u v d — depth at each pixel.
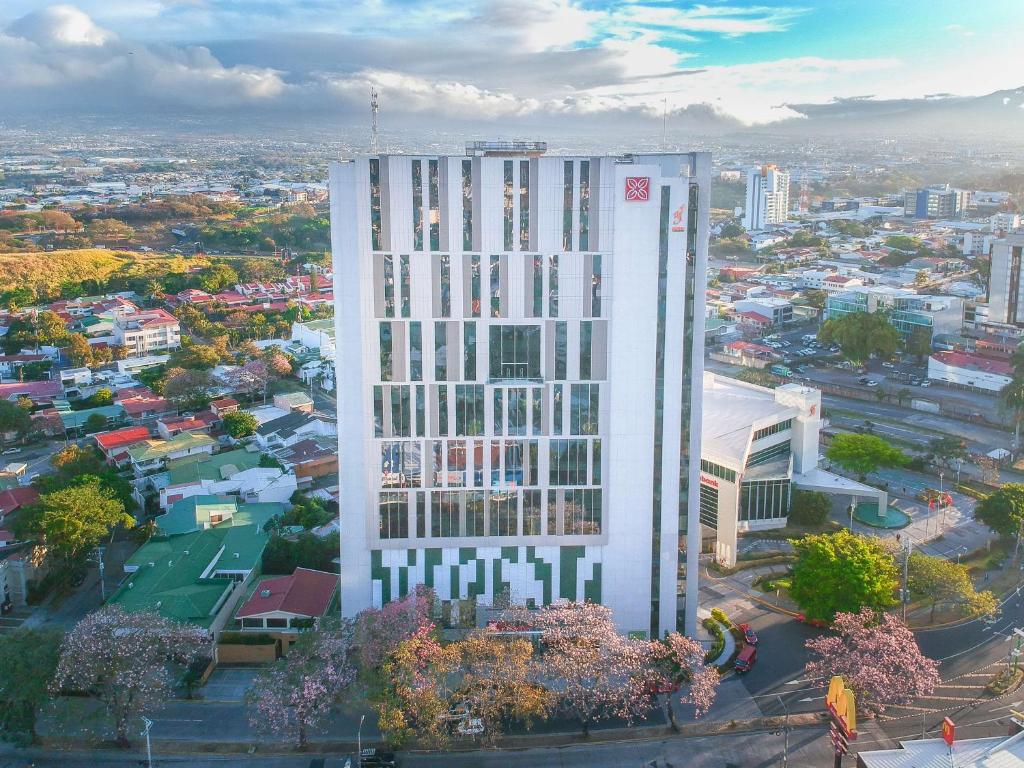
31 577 141.38
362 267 114.06
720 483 150.12
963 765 89.44
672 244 115.00
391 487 119.56
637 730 107.31
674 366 117.88
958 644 126.00
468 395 117.81
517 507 120.94
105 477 168.25
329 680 102.25
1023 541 154.50
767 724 108.31
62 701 111.50
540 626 111.56
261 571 147.12
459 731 104.38
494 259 114.81
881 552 130.62
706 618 132.50
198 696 115.25
